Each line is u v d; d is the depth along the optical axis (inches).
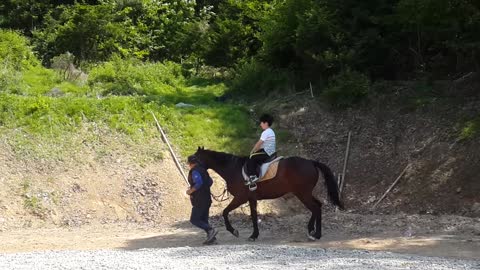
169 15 1200.2
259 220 618.2
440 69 847.1
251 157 519.2
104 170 673.0
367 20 837.2
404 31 813.9
